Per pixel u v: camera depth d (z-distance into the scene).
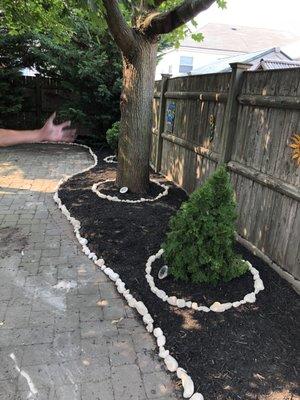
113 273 3.28
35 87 10.02
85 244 3.85
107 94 8.86
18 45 9.30
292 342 2.47
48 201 5.18
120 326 2.64
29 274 3.28
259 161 3.56
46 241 3.94
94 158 8.08
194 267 2.96
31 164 7.37
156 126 6.98
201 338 2.49
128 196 5.16
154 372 2.25
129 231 4.02
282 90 3.18
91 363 2.29
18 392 2.07
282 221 3.22
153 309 2.79
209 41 21.97
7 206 4.91
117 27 4.47
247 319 2.66
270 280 3.14
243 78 3.81
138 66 4.89
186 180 5.56
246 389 2.12
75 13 7.04
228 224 2.93
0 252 3.65
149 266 3.33
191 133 5.32
